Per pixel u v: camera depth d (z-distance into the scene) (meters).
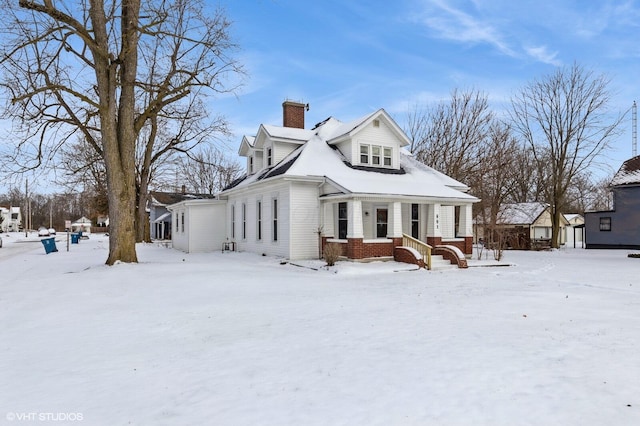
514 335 6.51
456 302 9.41
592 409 3.92
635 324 7.20
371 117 21.06
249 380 4.84
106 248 32.72
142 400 4.36
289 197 19.05
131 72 17.05
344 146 21.73
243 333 6.92
